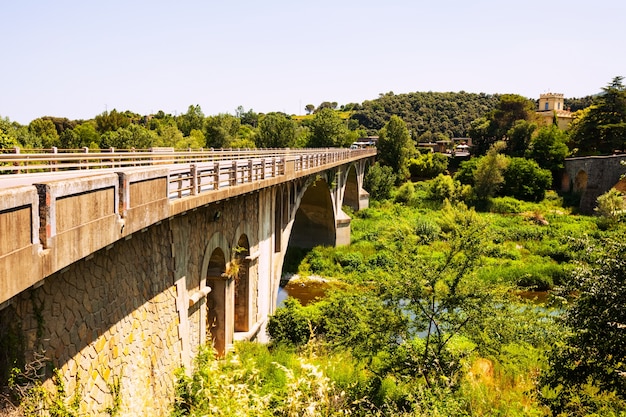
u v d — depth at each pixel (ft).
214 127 242.17
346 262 128.47
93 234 23.53
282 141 256.73
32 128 235.81
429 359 49.01
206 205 42.57
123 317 30.63
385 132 267.18
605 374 35.24
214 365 35.27
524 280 108.58
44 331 22.74
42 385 22.48
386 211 200.75
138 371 32.73
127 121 280.51
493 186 202.69
